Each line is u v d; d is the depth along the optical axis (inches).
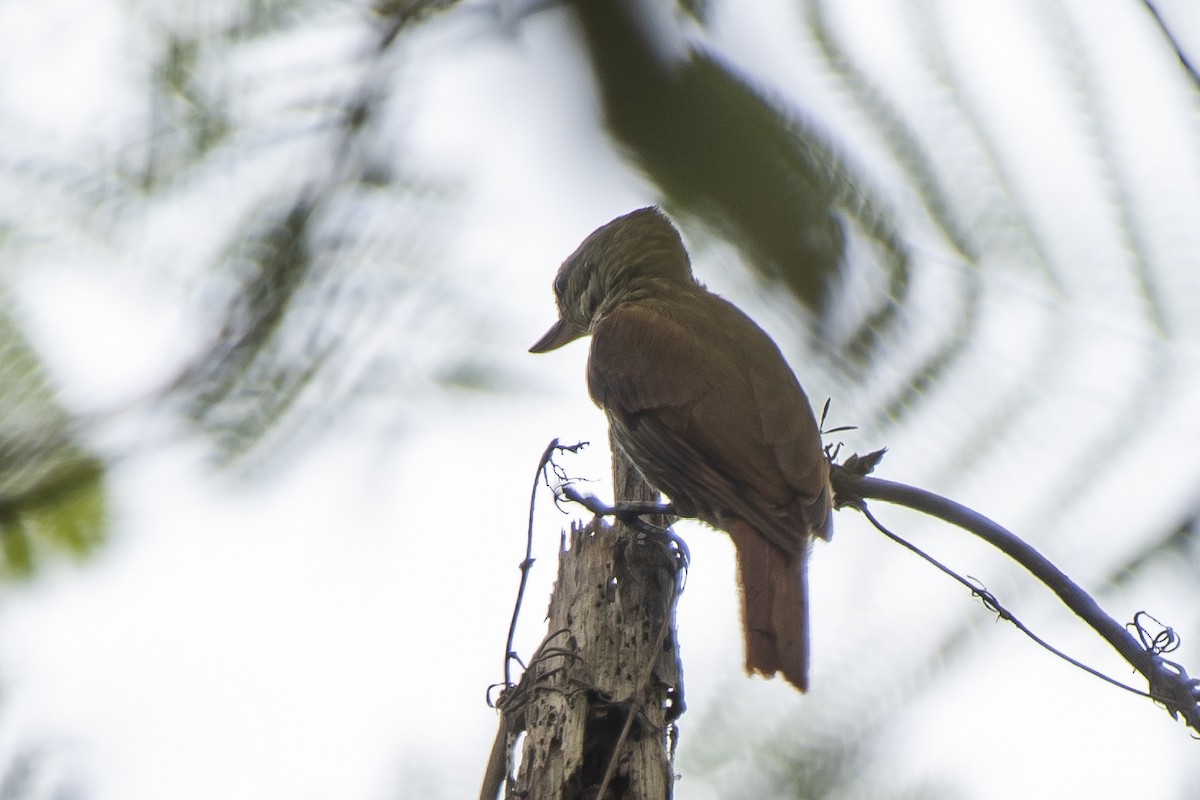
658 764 226.8
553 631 243.4
